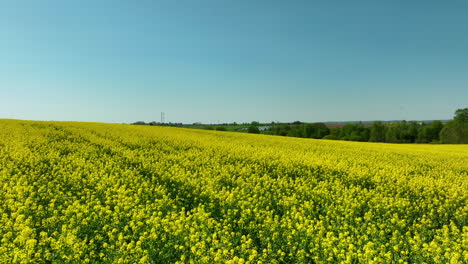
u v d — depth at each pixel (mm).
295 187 11891
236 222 8617
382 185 13828
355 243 7102
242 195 10844
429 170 18109
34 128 31203
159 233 7035
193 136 32125
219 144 25188
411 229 8445
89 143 23078
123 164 15695
